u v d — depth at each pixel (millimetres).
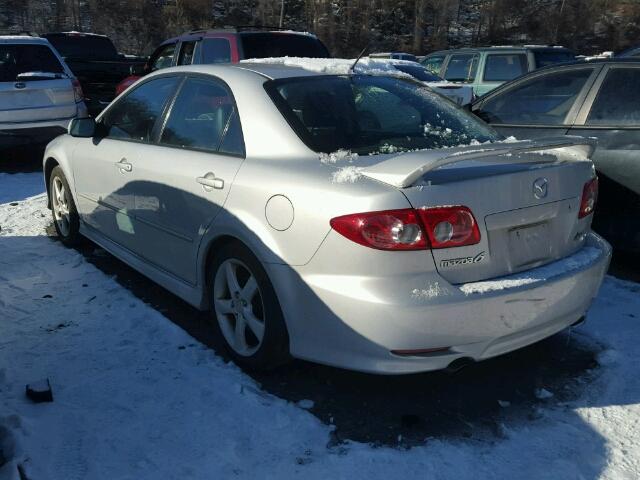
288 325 3014
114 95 12789
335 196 2746
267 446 2746
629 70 4828
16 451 2641
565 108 5129
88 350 3574
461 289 2693
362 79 3768
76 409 2994
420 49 41062
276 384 3240
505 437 2834
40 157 10391
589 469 2625
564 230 3104
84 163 4848
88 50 14547
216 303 3520
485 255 2783
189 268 3701
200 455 2684
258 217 3074
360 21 41625
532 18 44875
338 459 2662
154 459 2658
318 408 3041
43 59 9320
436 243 2664
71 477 2541
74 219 5254
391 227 2613
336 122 3316
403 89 3832
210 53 9000
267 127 3285
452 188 2703
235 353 3398
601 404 3094
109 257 5180
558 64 5332
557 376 3350
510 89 5574
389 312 2621
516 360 3518
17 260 5090
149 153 4023
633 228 4688
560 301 2969
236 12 43688
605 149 4762
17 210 6719
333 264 2748
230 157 3395
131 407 3016
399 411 3025
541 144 2975
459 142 3418
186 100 3955
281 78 3545
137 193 4113
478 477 2566
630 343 3680
